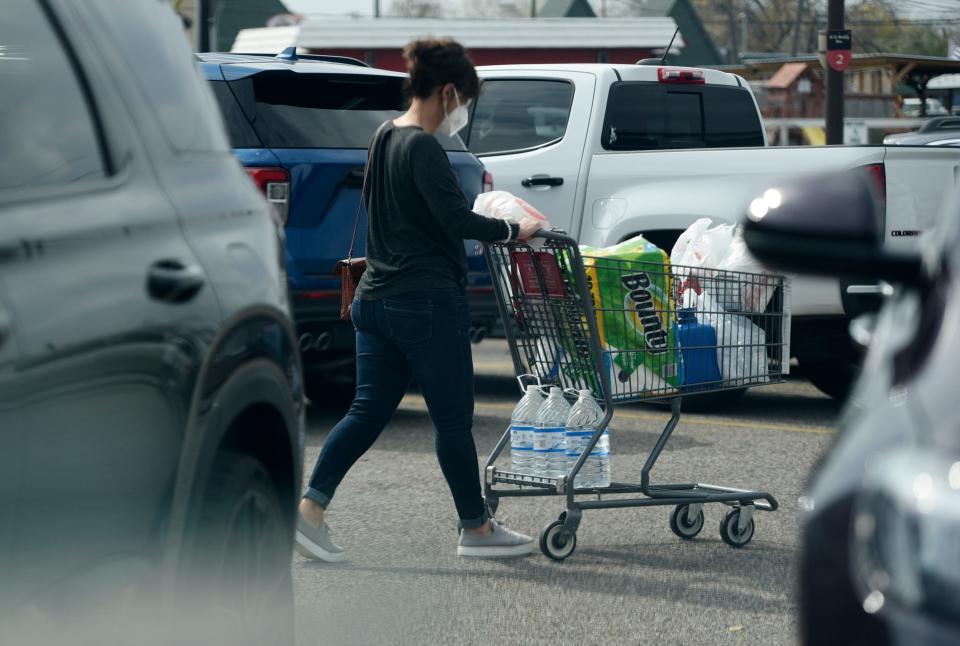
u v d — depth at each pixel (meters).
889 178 25.33
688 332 16.38
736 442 23.80
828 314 25.30
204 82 10.27
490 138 30.45
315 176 22.56
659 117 30.28
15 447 6.57
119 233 7.84
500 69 30.78
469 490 15.91
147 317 7.82
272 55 26.98
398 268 15.20
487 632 13.29
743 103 32.34
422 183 14.84
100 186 7.99
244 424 9.52
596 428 16.06
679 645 12.91
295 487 10.15
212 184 9.46
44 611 6.89
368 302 15.45
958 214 6.62
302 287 22.52
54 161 7.72
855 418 6.04
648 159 28.17
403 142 15.02
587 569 15.65
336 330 23.22
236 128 22.41
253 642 9.50
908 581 5.18
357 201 23.06
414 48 15.23
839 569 5.57
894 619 5.22
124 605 7.68
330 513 18.41
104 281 7.48
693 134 31.03
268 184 22.23
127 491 7.60
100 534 7.35
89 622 7.32
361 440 15.70
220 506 8.80
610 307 15.80
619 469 21.39
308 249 22.58
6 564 6.54
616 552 16.44
